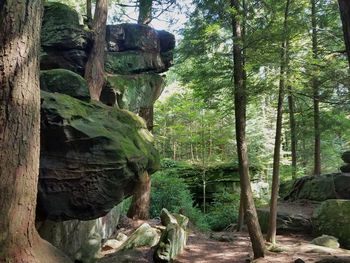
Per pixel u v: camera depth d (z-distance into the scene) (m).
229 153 17.77
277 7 7.95
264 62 7.48
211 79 8.35
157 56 9.29
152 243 7.79
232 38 7.41
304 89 10.02
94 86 7.40
